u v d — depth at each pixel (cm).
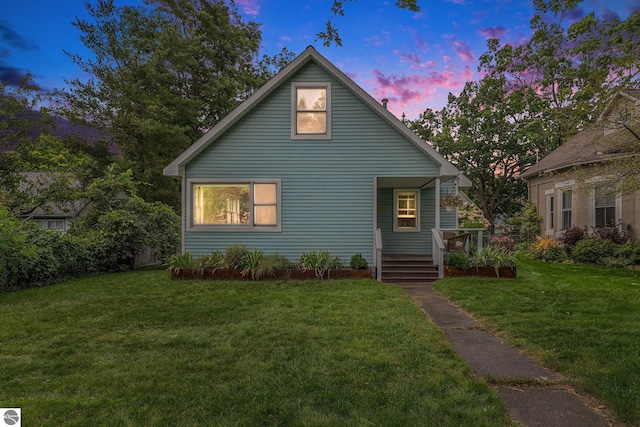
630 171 936
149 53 2069
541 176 1670
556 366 379
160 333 503
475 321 568
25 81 1681
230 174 1076
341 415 287
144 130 1827
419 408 294
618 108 898
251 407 298
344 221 1070
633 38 845
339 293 756
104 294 776
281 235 1076
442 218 1323
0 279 816
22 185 1869
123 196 1452
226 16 2272
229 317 578
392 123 1044
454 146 2636
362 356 402
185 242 1083
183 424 276
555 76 2047
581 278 918
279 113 1073
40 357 419
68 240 1042
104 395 323
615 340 447
